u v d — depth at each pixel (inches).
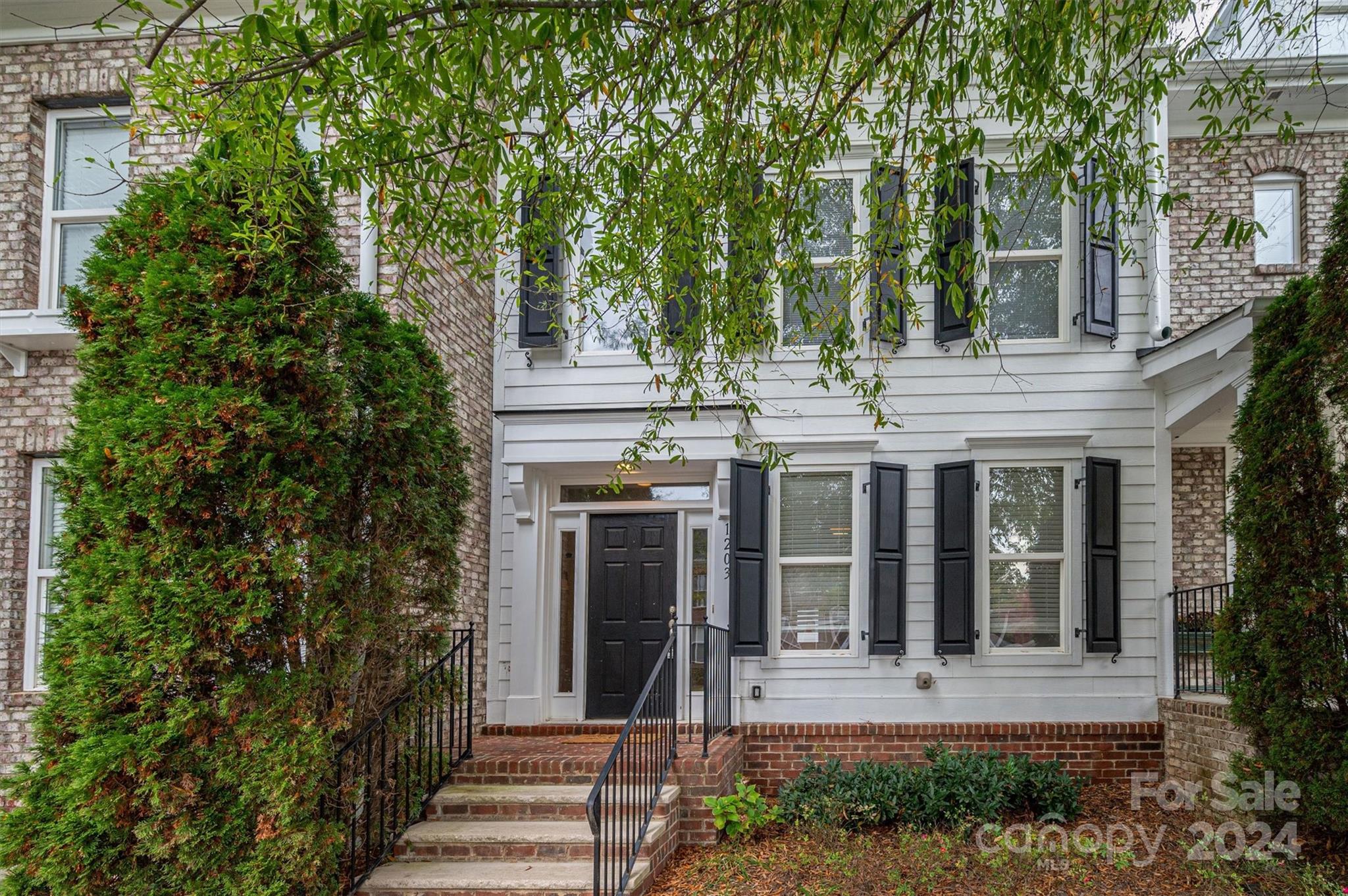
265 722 191.3
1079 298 329.1
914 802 270.7
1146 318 329.4
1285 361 234.5
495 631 339.3
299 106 158.1
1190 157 374.3
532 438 334.6
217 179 178.2
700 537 345.4
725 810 256.7
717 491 329.7
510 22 154.6
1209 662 368.5
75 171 300.8
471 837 227.6
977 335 327.3
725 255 215.3
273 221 179.9
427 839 227.9
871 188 240.1
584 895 205.8
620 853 221.9
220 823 191.6
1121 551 324.5
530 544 340.2
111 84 292.8
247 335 195.9
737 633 316.5
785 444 333.4
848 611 331.0
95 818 185.8
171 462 186.7
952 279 209.2
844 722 322.0
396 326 236.5
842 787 279.0
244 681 191.0
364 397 220.2
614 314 344.5
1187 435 363.9
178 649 186.9
